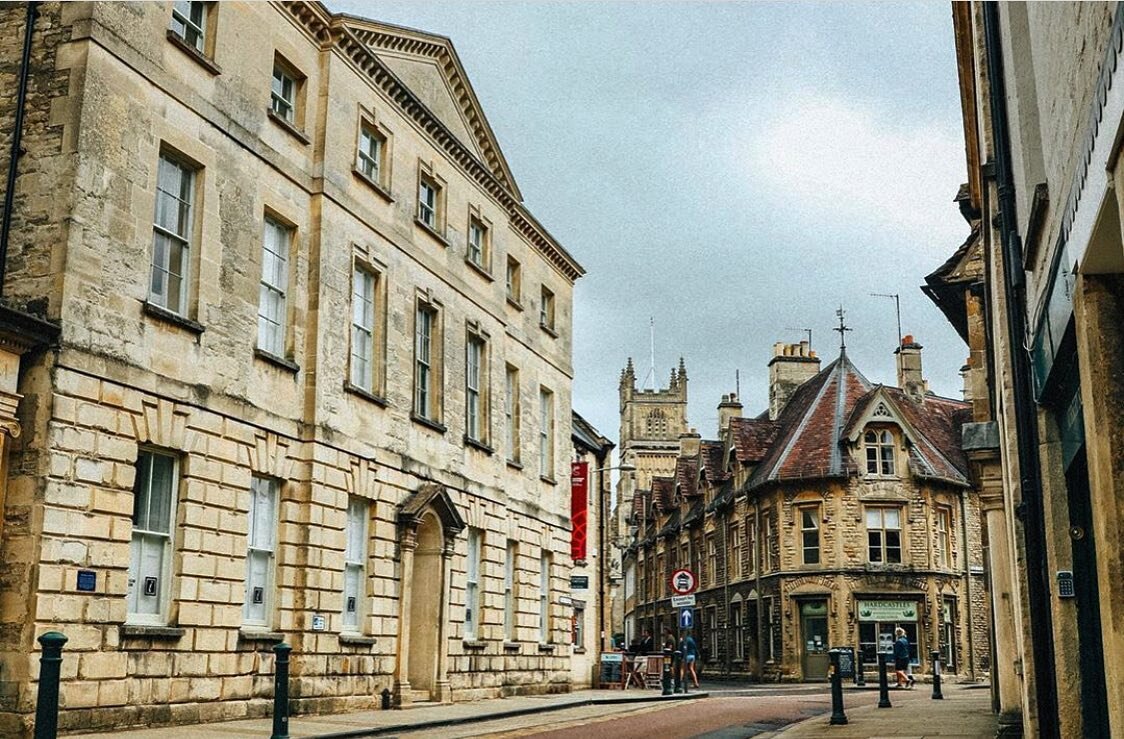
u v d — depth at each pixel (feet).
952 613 153.79
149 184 51.72
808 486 154.71
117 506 48.16
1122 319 26.08
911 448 154.81
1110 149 21.16
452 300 82.74
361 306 70.85
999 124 42.63
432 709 68.49
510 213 94.84
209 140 56.39
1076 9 24.71
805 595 151.23
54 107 48.21
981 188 53.83
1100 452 25.75
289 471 61.21
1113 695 24.94
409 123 77.25
